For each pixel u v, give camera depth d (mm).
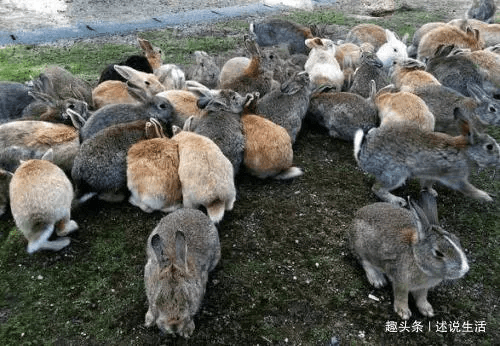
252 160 1365
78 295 1036
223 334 948
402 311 987
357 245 1056
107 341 936
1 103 1723
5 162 1352
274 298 1026
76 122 1440
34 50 2500
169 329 828
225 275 1078
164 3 3395
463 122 1215
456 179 1256
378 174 1304
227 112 1418
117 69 1798
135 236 1196
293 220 1250
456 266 846
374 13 3221
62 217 1148
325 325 974
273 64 2020
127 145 1283
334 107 1597
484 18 2912
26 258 1139
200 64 1991
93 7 3262
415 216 898
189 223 1025
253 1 3471
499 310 1019
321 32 2512
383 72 1810
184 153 1203
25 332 958
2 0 3334
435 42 2146
